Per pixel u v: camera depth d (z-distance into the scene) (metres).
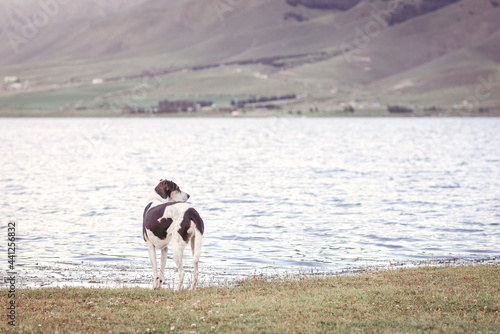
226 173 65.44
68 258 21.58
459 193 45.06
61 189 49.38
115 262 20.88
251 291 15.02
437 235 26.95
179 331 11.01
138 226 29.69
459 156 94.81
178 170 70.19
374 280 16.08
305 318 11.80
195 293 14.31
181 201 15.50
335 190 47.44
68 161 87.56
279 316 11.90
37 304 13.03
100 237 26.39
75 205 38.50
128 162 85.12
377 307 12.66
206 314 12.12
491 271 16.92
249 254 22.58
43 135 193.12
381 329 11.05
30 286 16.75
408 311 12.36
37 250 23.20
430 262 20.47
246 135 189.12
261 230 28.52
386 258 21.70
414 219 32.00
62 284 17.09
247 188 49.31
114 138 171.88
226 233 27.59
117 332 10.92
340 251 23.16
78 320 11.57
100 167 75.94
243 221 31.47
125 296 14.03
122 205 38.44
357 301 13.12
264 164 79.12
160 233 14.41
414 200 40.75
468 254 22.41
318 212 35.00
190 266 20.30
